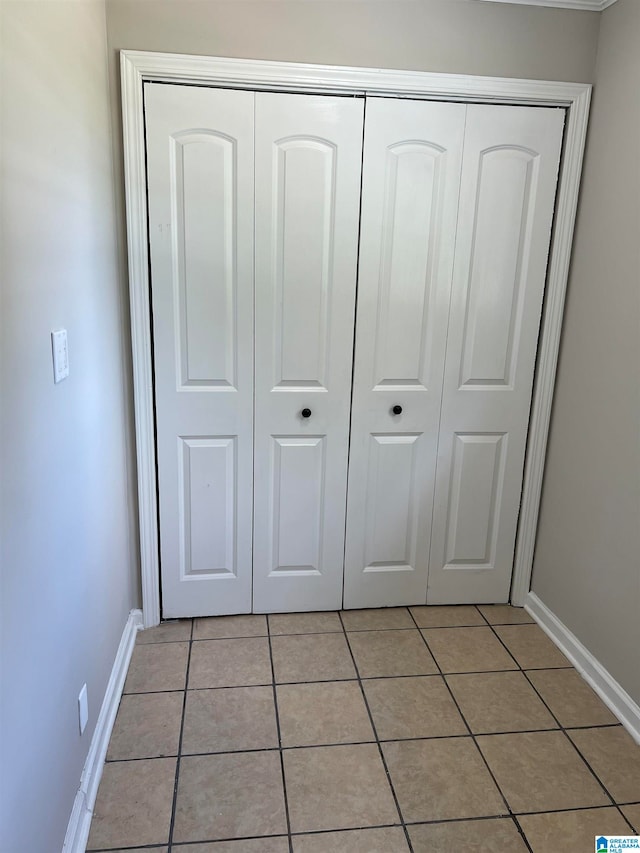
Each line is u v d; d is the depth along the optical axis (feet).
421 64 6.65
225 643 7.32
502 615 8.14
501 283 7.33
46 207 4.03
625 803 5.31
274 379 7.23
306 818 5.05
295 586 7.92
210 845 4.79
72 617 4.61
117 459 6.56
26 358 3.59
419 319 7.30
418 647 7.38
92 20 5.49
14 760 3.35
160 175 6.51
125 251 6.62
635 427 6.22
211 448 7.32
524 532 8.09
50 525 4.06
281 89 6.51
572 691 6.71
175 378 7.05
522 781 5.49
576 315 7.22
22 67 3.58
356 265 7.05
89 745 5.21
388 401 7.49
